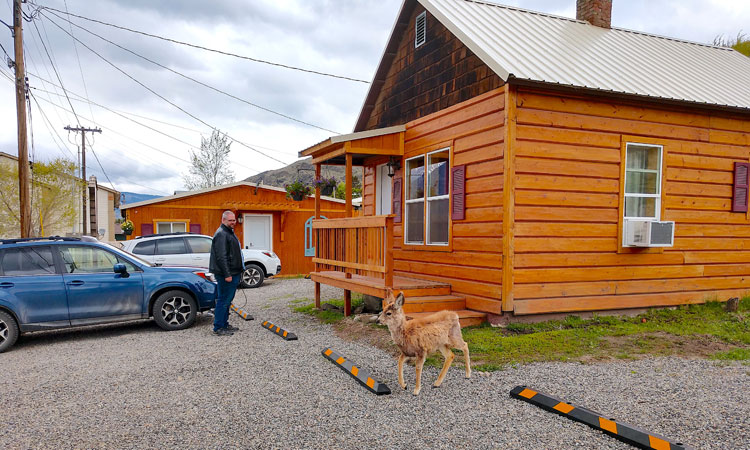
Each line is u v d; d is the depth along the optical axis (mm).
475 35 7441
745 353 5465
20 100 12953
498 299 6660
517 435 3518
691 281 7977
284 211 18141
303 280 15805
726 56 10695
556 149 6828
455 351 5711
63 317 7016
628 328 6645
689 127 7855
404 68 9688
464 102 7508
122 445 3541
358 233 7723
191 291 7918
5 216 19891
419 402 4242
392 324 4406
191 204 16969
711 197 8102
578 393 4285
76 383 5051
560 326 6746
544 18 9594
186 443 3553
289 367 5434
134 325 8406
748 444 3262
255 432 3715
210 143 36406
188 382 4992
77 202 23938
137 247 11859
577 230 7016
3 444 3590
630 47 9289
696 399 4082
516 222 6598
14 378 5312
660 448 3115
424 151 8641
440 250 8070
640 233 7242
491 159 6844
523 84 6344
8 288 6715
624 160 7312
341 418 3939
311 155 10219
